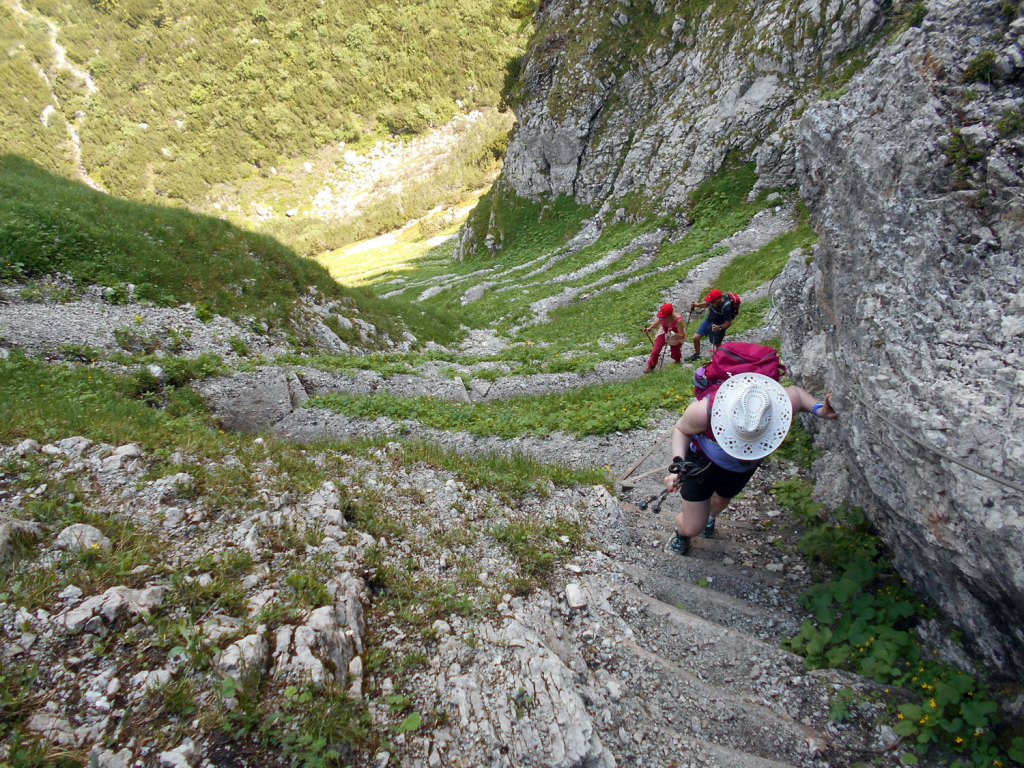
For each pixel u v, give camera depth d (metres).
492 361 16.17
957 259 3.11
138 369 10.16
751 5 28.23
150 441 5.27
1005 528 2.51
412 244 67.56
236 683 2.79
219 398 10.26
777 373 3.95
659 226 27.75
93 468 4.49
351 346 16.97
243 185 103.62
